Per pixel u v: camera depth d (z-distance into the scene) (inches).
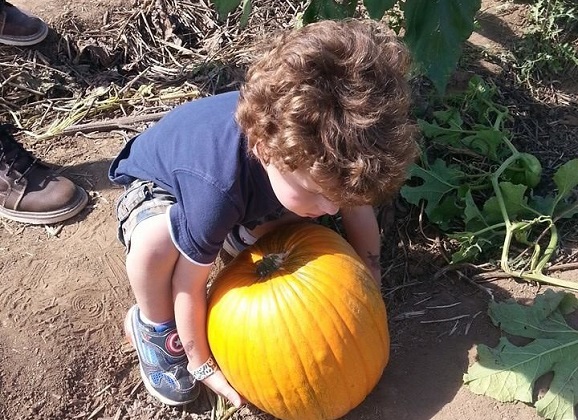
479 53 60.1
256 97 31.1
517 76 58.3
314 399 36.1
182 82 59.6
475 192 49.6
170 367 40.5
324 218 47.8
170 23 63.6
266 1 65.4
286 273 36.2
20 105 57.6
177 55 62.2
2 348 42.2
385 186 31.1
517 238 45.9
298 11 64.9
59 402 40.9
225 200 34.0
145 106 57.6
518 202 46.1
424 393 39.8
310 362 35.0
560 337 40.6
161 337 39.9
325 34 31.4
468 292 44.8
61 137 55.1
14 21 58.6
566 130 54.9
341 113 29.8
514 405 38.7
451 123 51.4
